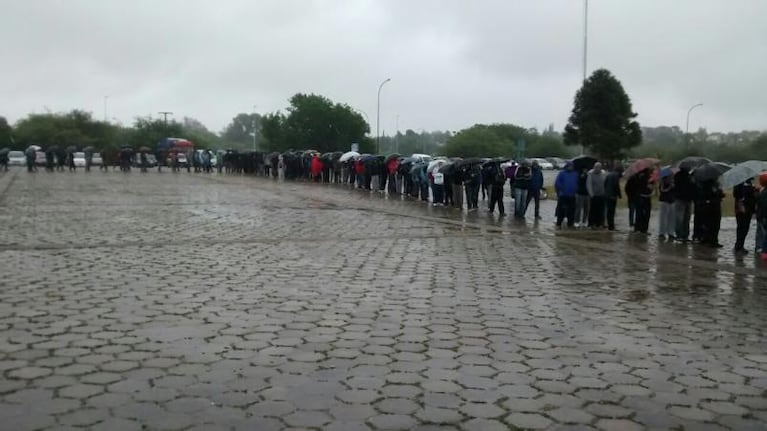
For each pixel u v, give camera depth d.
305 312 8.06
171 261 11.83
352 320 7.70
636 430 4.72
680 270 12.01
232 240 14.95
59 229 16.50
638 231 18.84
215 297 8.82
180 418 4.79
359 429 4.64
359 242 15.00
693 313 8.45
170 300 8.59
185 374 5.74
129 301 8.51
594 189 19.58
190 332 7.07
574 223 20.23
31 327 7.21
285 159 46.75
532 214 23.98
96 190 32.28
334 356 6.32
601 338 7.14
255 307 8.27
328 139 92.56
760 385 5.72
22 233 15.61
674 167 19.28
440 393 5.38
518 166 22.86
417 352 6.49
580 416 4.96
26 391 5.30
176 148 75.50
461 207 25.62
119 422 4.71
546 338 7.10
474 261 12.50
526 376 5.84
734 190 15.41
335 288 9.59
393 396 5.29
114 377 5.65
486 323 7.70
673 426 4.81
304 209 23.69
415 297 9.06
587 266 12.20
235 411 4.93
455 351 6.55
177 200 27.02
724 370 6.12
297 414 4.89
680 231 17.02
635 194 18.88
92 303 8.38
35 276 10.18
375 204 26.53
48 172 53.94
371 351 6.50
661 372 6.03
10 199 26.05
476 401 5.22
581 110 67.31
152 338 6.83
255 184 39.91
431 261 12.38
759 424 4.87
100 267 11.09
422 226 18.75
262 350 6.47
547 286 10.09
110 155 72.25
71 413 4.86
